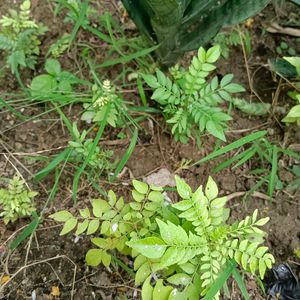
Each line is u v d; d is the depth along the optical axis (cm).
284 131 44
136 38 45
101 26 48
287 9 49
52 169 41
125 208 34
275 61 45
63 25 48
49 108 44
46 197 40
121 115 42
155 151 42
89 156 36
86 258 34
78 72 45
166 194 41
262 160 42
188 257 31
